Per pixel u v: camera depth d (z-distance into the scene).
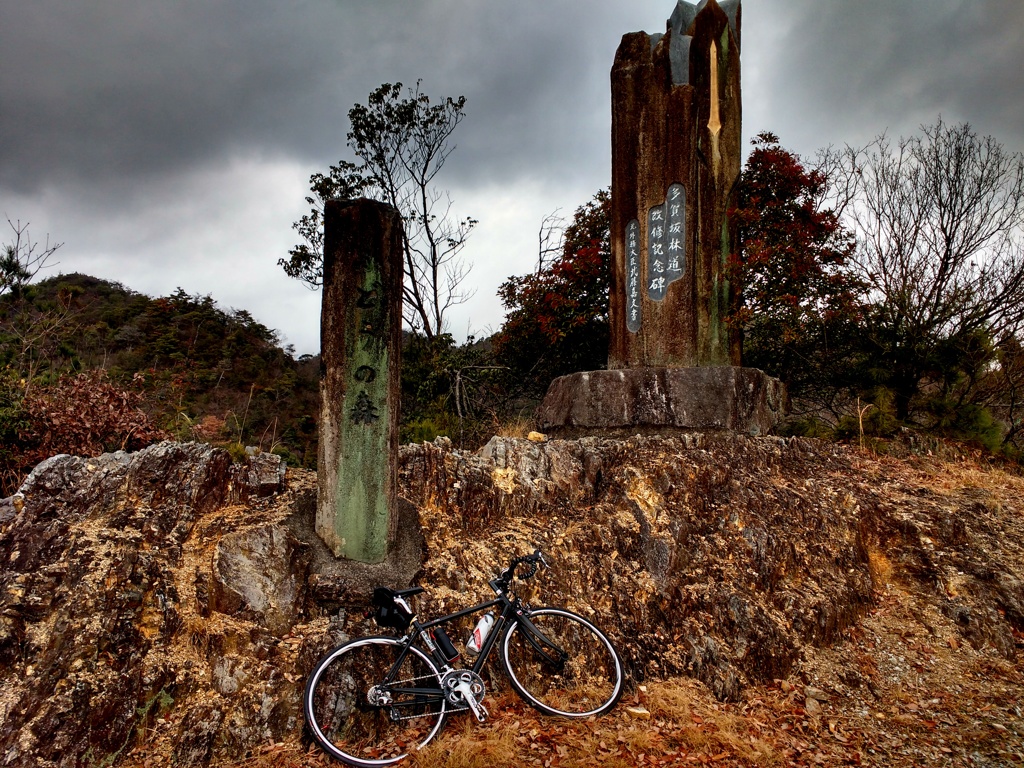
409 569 4.48
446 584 4.55
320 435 4.52
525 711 4.04
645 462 5.82
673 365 7.37
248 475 4.71
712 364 7.56
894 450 7.80
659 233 7.56
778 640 4.79
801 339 9.65
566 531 5.27
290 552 4.29
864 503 6.16
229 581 4.07
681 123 7.46
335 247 4.47
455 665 3.97
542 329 10.14
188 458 4.55
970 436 8.34
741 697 4.44
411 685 3.85
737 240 8.16
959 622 5.29
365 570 4.36
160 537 4.16
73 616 3.64
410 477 5.16
